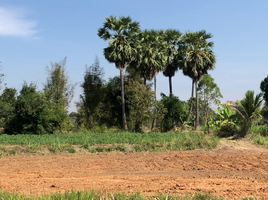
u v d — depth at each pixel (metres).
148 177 11.61
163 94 44.94
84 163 15.26
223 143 22.55
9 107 33.31
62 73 42.91
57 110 34.69
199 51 41.44
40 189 9.38
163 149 20.84
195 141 21.98
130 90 39.38
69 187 9.65
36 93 34.28
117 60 39.12
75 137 26.00
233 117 27.83
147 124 40.34
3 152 19.44
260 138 23.88
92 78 42.25
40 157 17.77
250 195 8.53
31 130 33.31
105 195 7.71
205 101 36.16
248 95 25.22
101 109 41.94
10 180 11.00
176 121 42.12
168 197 7.76
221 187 9.64
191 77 42.41
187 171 13.16
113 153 19.33
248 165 14.13
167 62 45.41
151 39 42.78
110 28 39.31
